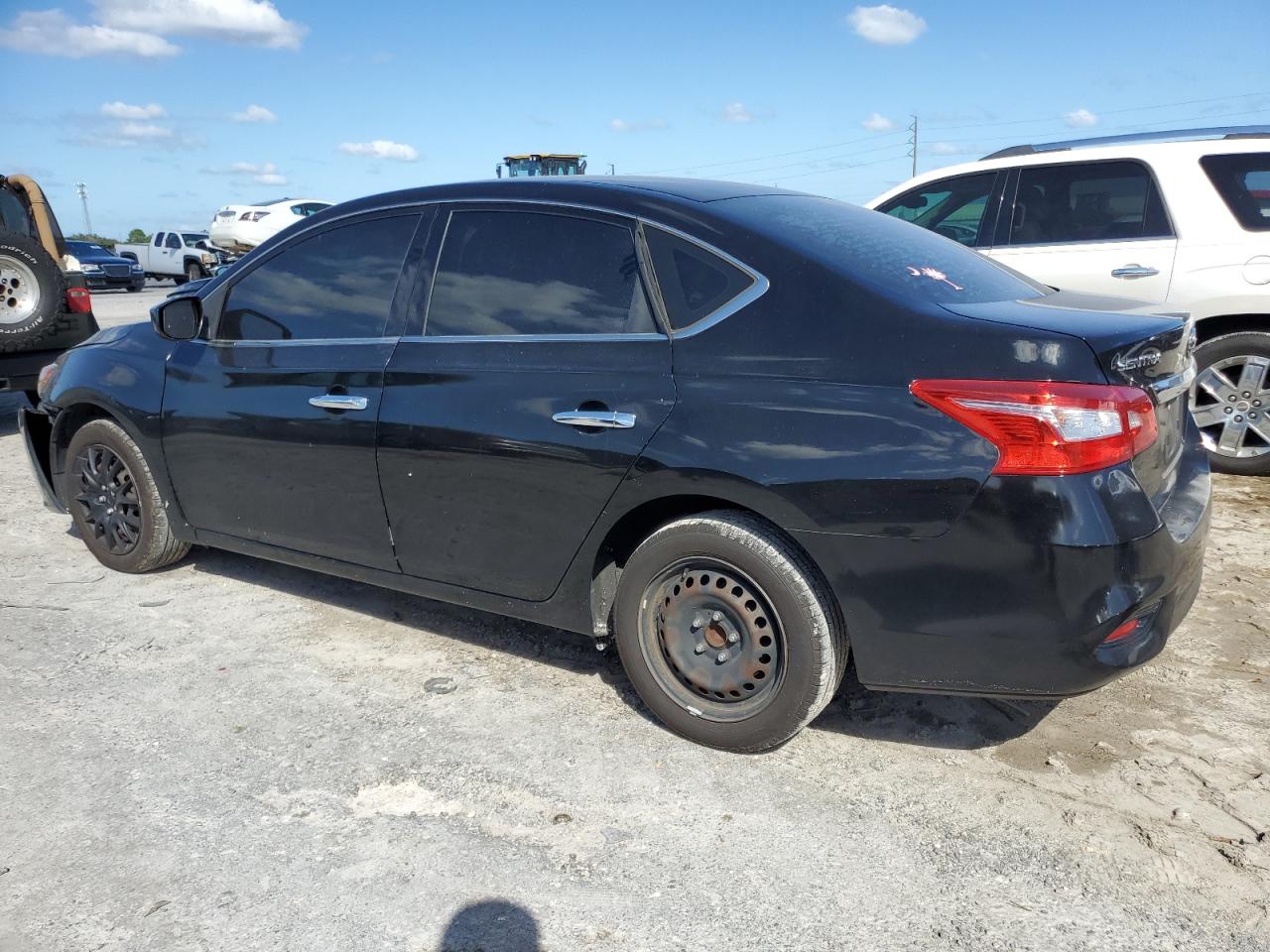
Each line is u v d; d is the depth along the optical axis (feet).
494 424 10.73
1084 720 10.83
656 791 9.61
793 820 9.14
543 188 11.34
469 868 8.51
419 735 10.72
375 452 11.72
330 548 12.67
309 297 12.87
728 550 9.63
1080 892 8.10
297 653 12.84
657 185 11.14
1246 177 18.94
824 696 9.62
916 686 9.14
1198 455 10.87
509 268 11.23
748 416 9.31
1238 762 9.97
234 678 12.12
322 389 12.25
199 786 9.77
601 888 8.24
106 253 95.86
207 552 16.74
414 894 8.18
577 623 10.83
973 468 8.43
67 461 15.74
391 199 12.46
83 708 11.39
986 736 10.54
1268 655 12.29
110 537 15.65
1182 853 8.57
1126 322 9.19
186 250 106.73
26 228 28.07
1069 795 9.46
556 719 11.03
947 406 8.56
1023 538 8.34
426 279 11.79
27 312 25.48
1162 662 12.15
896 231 11.65
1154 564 8.57
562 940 7.64
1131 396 8.50
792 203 11.41
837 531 8.94
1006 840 8.80
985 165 21.62
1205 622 13.28
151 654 12.85
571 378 10.37
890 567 8.84
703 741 10.30
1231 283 18.75
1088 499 8.27
